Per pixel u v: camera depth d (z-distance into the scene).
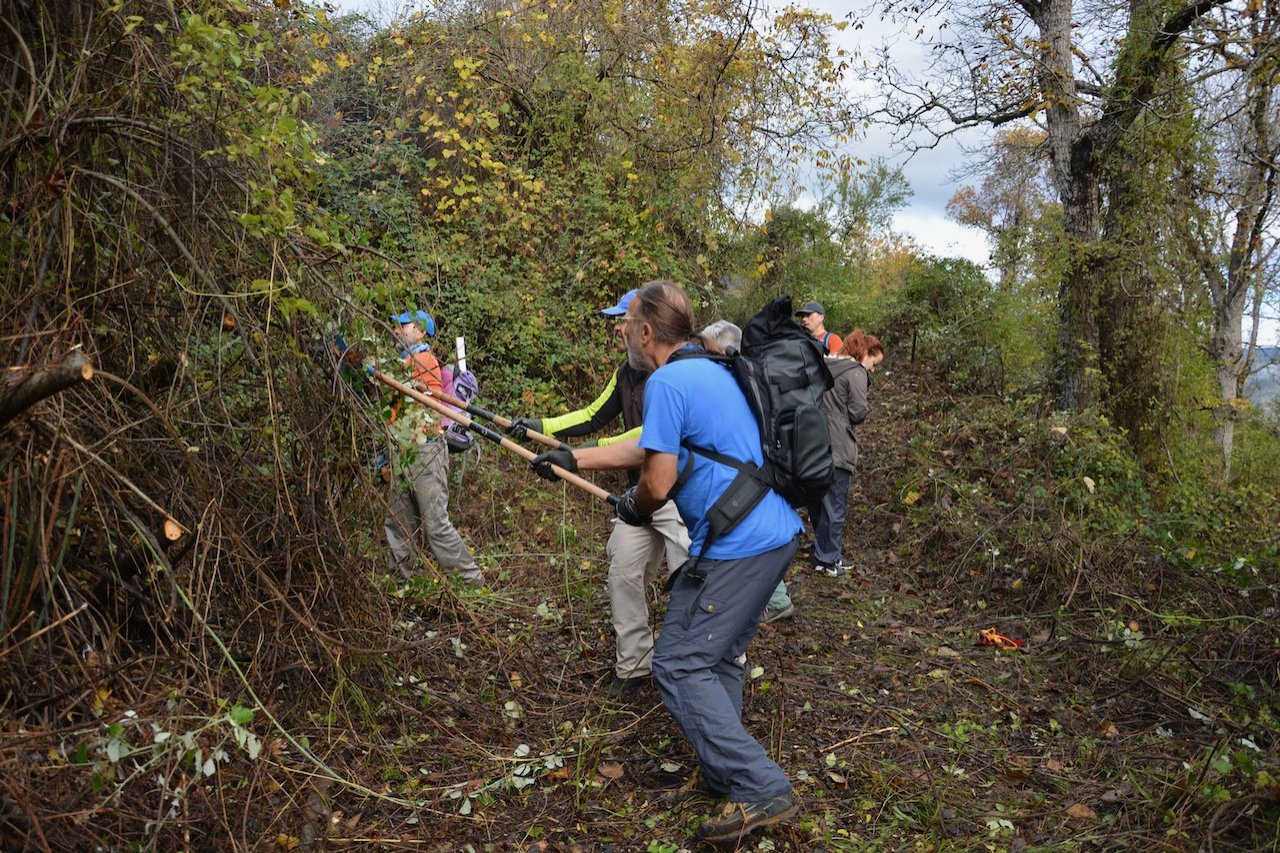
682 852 3.12
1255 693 4.33
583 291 9.18
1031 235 10.61
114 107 3.10
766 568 3.21
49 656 2.57
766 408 3.28
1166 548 6.24
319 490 3.53
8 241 2.79
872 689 4.54
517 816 3.29
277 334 3.40
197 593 2.99
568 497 7.07
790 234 13.73
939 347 13.34
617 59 9.87
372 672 3.73
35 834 2.20
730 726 3.12
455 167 9.10
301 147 3.29
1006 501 7.30
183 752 2.52
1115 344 9.81
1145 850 3.18
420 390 3.98
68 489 2.79
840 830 3.32
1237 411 12.86
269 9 3.92
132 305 3.14
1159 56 9.38
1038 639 5.21
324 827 3.01
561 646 4.62
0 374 2.35
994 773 3.78
